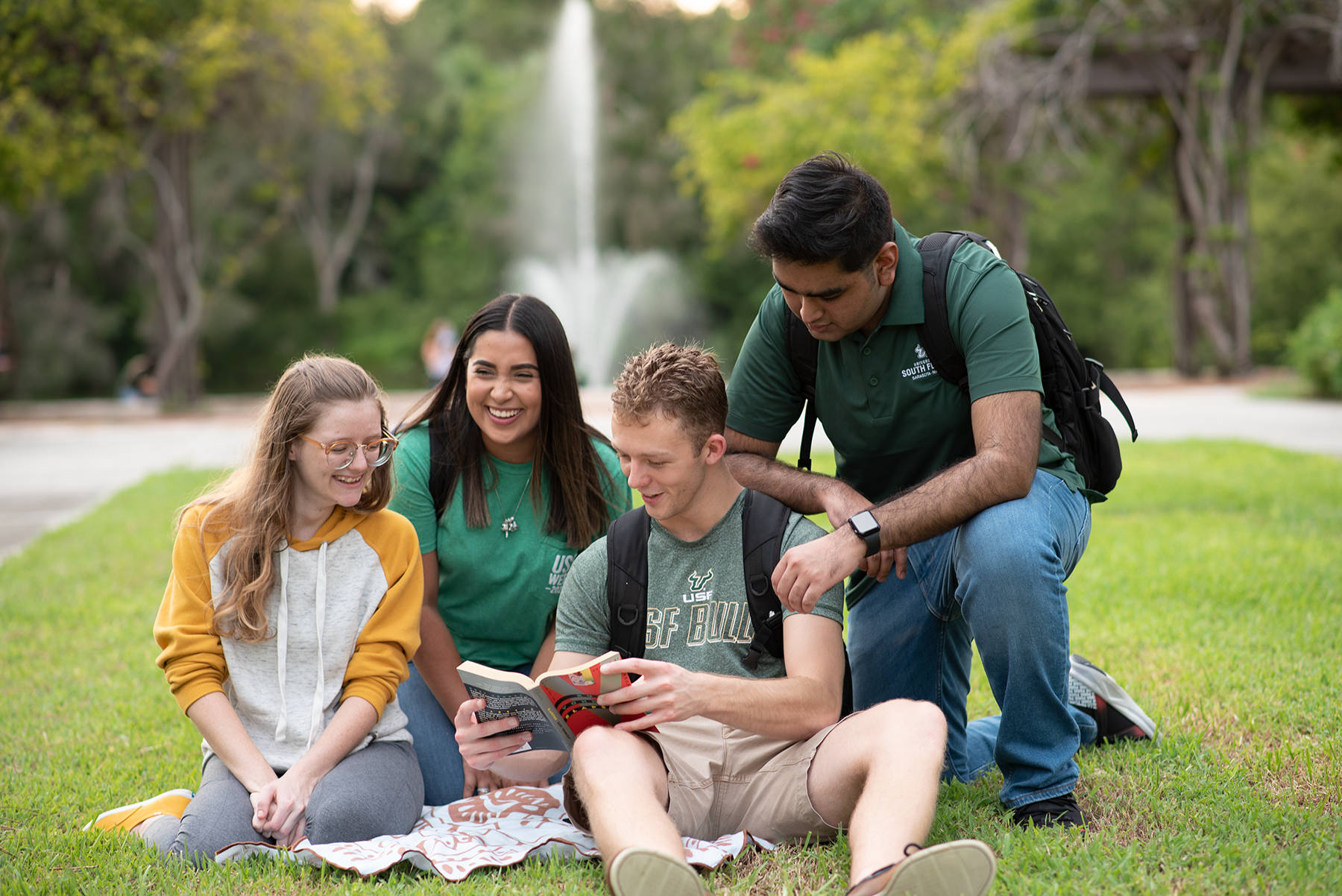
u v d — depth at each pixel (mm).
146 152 18438
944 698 3088
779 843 2580
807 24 23141
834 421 3074
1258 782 2859
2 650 4879
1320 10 17156
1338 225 33281
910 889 2014
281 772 2818
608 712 2428
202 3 16422
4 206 22156
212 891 2418
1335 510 6793
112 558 6770
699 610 2637
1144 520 6836
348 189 41781
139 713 3992
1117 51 17875
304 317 39656
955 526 2695
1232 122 18266
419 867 2547
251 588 2789
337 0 19047
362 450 2814
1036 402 2736
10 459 12680
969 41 18625
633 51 37406
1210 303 19281
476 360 3088
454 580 3240
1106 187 36812
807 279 2719
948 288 2842
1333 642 4043
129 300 37344
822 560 2551
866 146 18844
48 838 2758
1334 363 15500
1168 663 3959
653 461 2512
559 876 2469
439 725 3172
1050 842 2459
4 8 14258
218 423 17031
